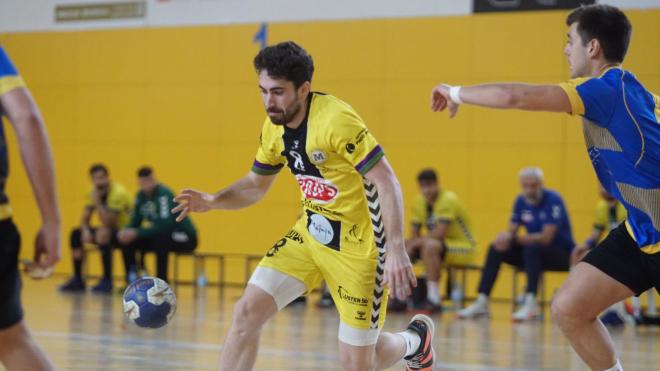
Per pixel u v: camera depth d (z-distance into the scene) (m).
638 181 5.68
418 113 19.95
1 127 4.56
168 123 21.67
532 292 14.91
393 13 20.11
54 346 10.51
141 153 21.89
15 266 4.62
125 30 22.02
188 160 21.52
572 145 18.97
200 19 21.44
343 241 6.37
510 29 19.30
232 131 21.22
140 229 17.67
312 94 6.23
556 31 18.98
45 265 4.48
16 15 22.92
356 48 20.33
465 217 16.33
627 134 5.59
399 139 20.06
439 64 19.80
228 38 21.22
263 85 6.00
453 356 10.41
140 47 21.92
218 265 21.06
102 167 18.16
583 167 18.89
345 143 6.01
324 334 12.25
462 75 19.62
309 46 20.62
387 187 5.97
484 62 19.47
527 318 14.76
